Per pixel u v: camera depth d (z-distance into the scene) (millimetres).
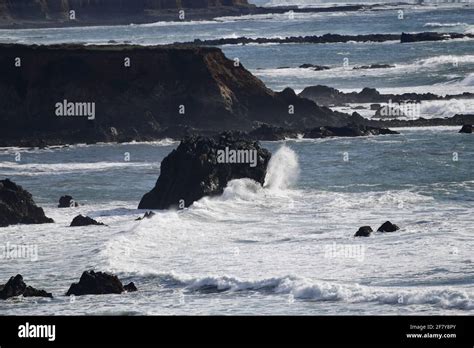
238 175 159250
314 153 198500
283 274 116562
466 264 117938
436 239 130375
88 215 154500
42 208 158000
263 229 140375
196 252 128625
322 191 164875
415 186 167750
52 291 114625
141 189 173250
